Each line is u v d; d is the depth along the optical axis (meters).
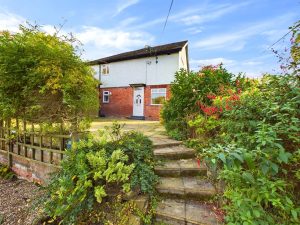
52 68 3.35
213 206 2.39
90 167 2.57
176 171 3.12
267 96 2.30
